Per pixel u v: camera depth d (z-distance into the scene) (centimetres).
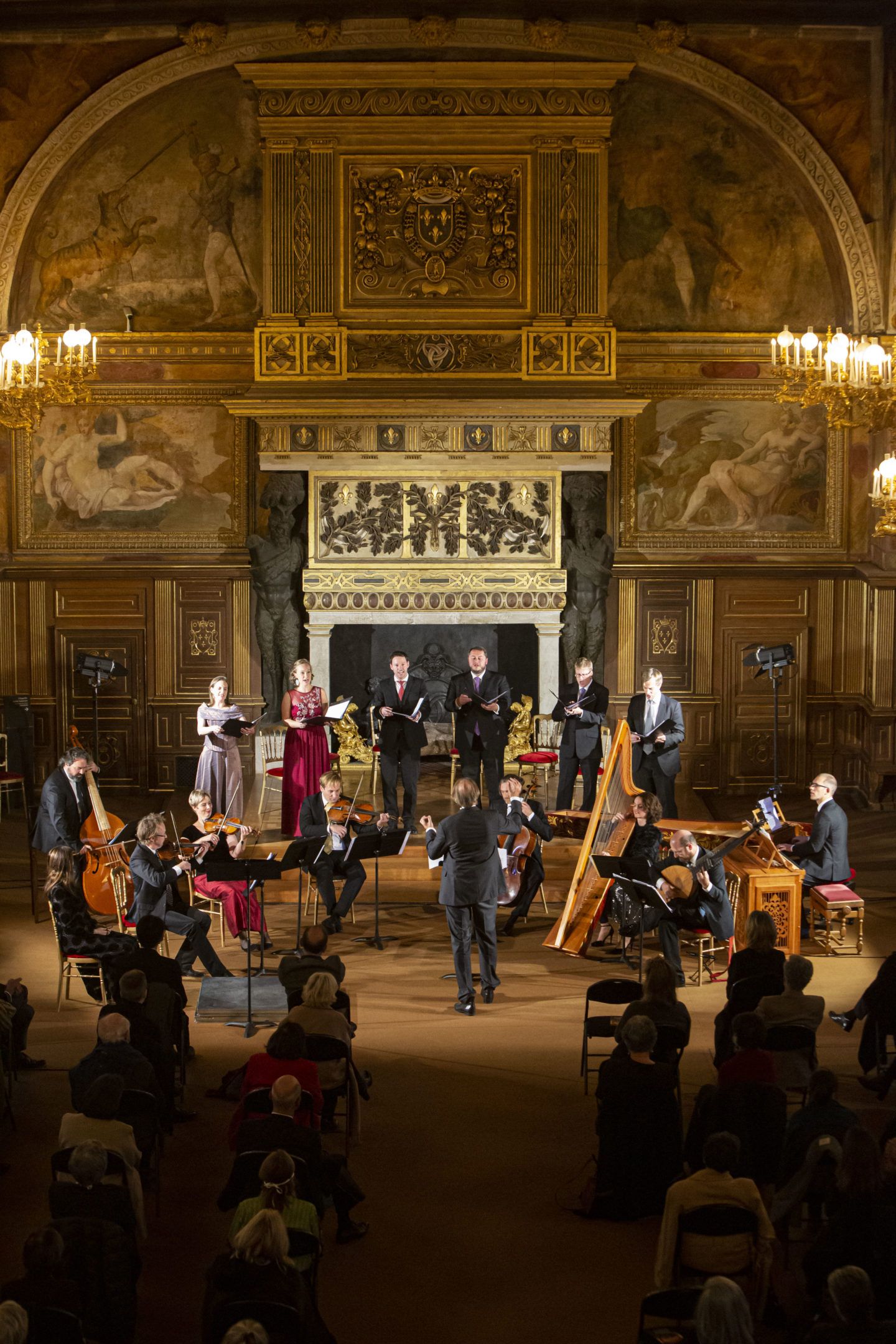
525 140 1786
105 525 1917
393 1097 1052
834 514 1922
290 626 1870
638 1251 833
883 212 1809
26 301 1856
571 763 1608
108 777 1941
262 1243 639
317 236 1791
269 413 1778
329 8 1731
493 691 1597
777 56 1781
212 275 1866
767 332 1886
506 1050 1140
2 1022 1023
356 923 1450
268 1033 1174
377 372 1809
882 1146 809
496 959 1246
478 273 1805
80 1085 872
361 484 1827
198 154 1833
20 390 1488
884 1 1716
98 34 1756
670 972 940
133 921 1265
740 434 1909
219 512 1920
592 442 1811
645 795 1336
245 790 1892
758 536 1927
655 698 1577
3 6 1712
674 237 1862
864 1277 594
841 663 1938
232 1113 1028
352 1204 848
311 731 1559
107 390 1886
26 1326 575
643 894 1131
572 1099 1049
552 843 1600
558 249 1797
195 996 1253
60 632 1920
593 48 1761
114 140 1820
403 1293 790
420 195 1788
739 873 1325
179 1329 757
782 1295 770
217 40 1750
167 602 1920
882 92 1788
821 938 1389
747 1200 710
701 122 1830
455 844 1215
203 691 1931
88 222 1844
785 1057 962
